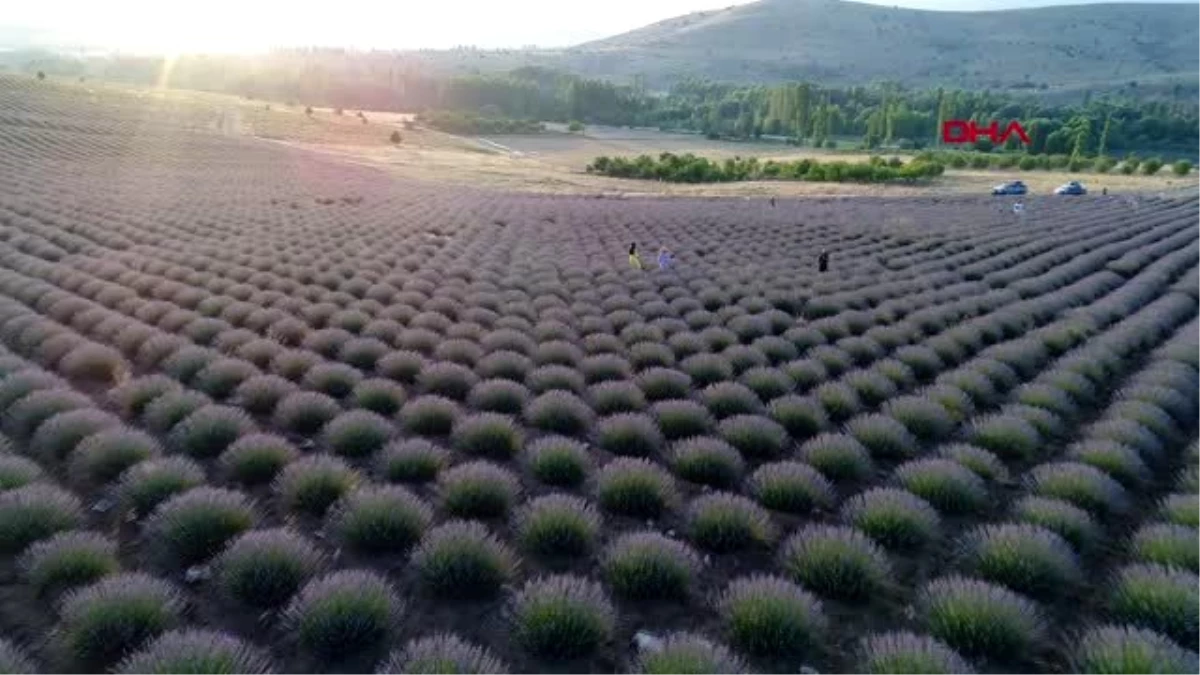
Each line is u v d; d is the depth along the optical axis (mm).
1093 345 13547
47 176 42500
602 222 37062
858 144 139500
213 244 23812
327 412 9359
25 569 5539
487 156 97438
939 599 5500
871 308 18219
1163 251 25844
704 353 12875
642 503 7340
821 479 7781
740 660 4887
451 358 12539
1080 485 7539
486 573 5762
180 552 6023
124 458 7512
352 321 14578
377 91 188125
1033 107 165375
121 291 15625
